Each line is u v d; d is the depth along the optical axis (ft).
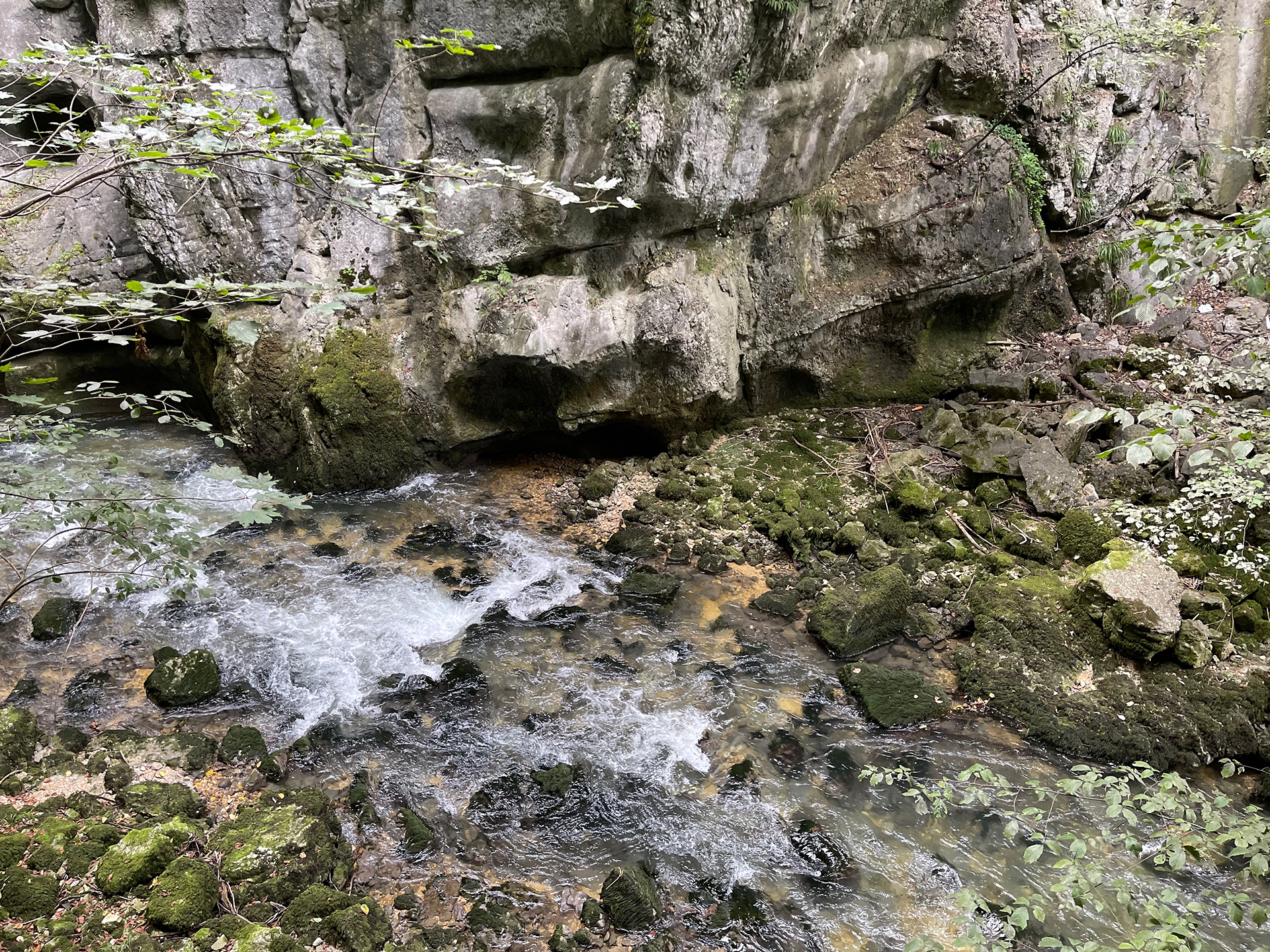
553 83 23.44
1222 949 12.84
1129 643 18.38
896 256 26.18
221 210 26.32
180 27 25.02
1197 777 16.44
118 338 10.85
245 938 12.13
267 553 23.67
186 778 15.70
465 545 24.53
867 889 14.17
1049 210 28.48
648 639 20.57
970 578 21.30
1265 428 14.52
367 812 15.30
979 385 26.91
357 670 19.24
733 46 21.59
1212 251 10.18
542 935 13.26
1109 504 22.38
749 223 26.27
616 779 16.43
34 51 11.70
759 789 16.25
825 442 27.17
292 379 26.53
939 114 26.99
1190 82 29.58
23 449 27.09
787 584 22.38
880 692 18.37
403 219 25.73
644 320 24.50
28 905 12.16
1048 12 26.84
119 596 14.89
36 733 16.22
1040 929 13.30
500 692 18.70
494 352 25.26
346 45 25.07
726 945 13.21
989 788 16.01
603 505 26.32
